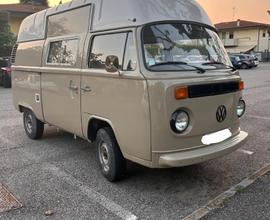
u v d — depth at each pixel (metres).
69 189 4.79
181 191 4.68
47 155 6.25
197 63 4.63
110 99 4.65
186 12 4.92
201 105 4.32
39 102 6.64
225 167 5.52
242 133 5.19
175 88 4.06
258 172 5.28
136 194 4.61
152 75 4.09
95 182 5.02
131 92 4.30
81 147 6.71
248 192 4.59
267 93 13.98
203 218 3.96
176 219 3.96
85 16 5.26
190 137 4.29
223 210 4.13
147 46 4.31
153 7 4.57
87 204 4.35
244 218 3.94
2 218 4.01
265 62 47.59
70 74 5.47
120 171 4.90
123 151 4.61
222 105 4.62
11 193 4.67
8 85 17.84
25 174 5.34
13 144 6.97
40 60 6.46
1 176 5.26
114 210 4.19
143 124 4.19
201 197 4.49
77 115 5.45
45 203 4.38
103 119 4.85
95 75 4.88
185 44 4.64
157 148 4.14
